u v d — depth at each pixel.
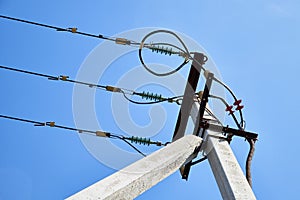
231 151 4.27
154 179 3.69
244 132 4.61
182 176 5.00
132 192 3.42
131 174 3.45
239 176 3.82
